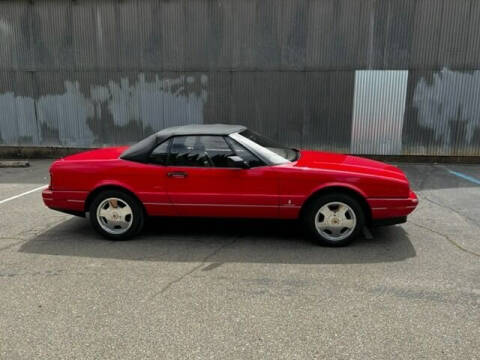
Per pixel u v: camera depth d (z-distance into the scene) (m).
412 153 10.45
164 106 10.94
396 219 4.75
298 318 3.27
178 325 3.19
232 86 10.57
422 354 2.81
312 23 10.00
